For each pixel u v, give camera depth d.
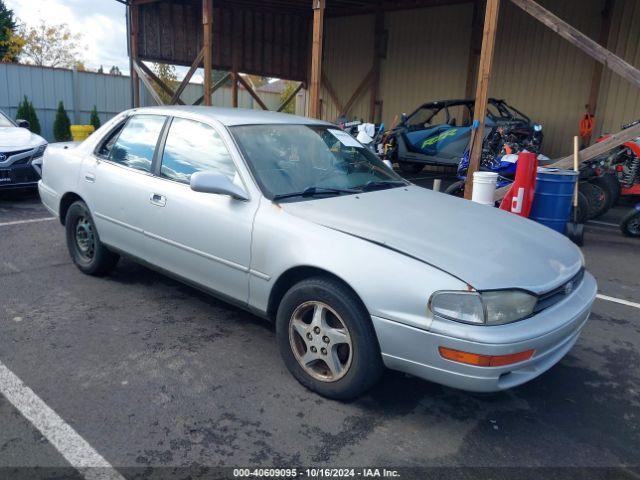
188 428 2.72
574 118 12.28
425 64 14.69
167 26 14.56
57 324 3.88
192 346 3.61
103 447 2.56
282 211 3.15
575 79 12.11
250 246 3.21
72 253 4.93
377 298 2.65
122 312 4.12
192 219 3.55
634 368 3.56
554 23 6.63
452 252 2.76
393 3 14.86
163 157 3.94
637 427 2.90
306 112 17.91
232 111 4.10
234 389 3.10
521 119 11.38
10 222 6.86
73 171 4.66
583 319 2.99
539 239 3.24
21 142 7.99
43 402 2.90
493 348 2.45
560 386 3.30
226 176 3.32
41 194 5.19
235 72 15.82
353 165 4.00
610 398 3.18
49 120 16.33
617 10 11.33
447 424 2.86
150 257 3.99
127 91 17.86
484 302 2.50
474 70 13.58
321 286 2.87
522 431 2.83
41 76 15.93
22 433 2.64
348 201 3.39
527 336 2.53
